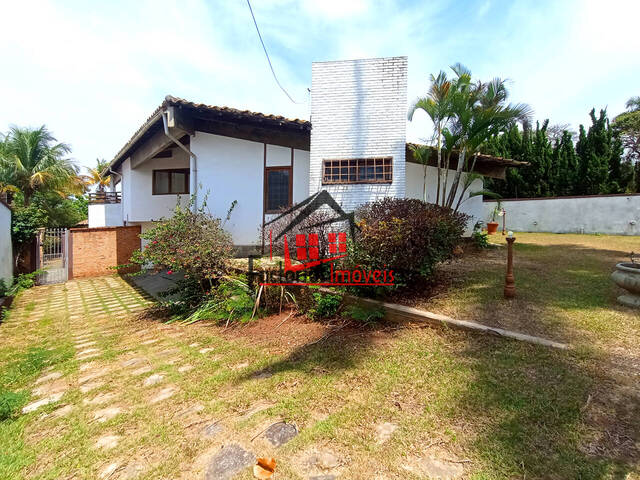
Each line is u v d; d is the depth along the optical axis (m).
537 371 2.65
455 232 4.84
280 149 8.09
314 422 2.25
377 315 4.27
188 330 5.06
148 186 11.80
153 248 6.07
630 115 17.81
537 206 14.70
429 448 1.92
